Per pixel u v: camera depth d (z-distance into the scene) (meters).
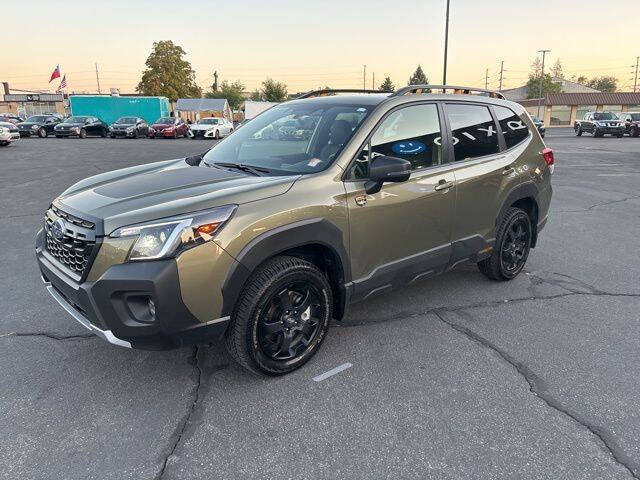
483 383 3.15
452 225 4.05
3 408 2.84
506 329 3.90
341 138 3.43
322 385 3.12
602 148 23.67
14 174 12.48
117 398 2.95
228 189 2.93
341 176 3.26
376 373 3.26
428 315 4.14
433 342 3.68
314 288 3.21
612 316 4.15
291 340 3.19
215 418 2.78
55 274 2.94
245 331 2.92
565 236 6.77
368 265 3.49
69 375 3.18
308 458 2.48
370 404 2.92
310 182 3.13
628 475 2.38
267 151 3.75
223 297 2.75
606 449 2.56
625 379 3.21
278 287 2.98
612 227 7.31
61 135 31.89
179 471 2.39
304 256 3.29
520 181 4.66
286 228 2.93
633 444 2.60
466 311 4.23
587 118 36.66
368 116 3.51
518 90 95.25
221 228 2.72
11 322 3.92
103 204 2.87
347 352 3.52
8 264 5.31
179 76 63.28
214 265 2.68
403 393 3.04
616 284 4.91
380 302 4.40
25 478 2.33
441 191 3.87
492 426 2.73
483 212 4.33
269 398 2.97
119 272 2.57
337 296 3.46
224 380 3.16
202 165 3.75
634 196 10.03
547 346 3.63
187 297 2.63
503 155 4.55
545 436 2.65
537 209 5.00
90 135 32.97
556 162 16.83
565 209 8.67
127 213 2.70
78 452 2.50
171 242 2.58
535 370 3.31
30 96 68.31
